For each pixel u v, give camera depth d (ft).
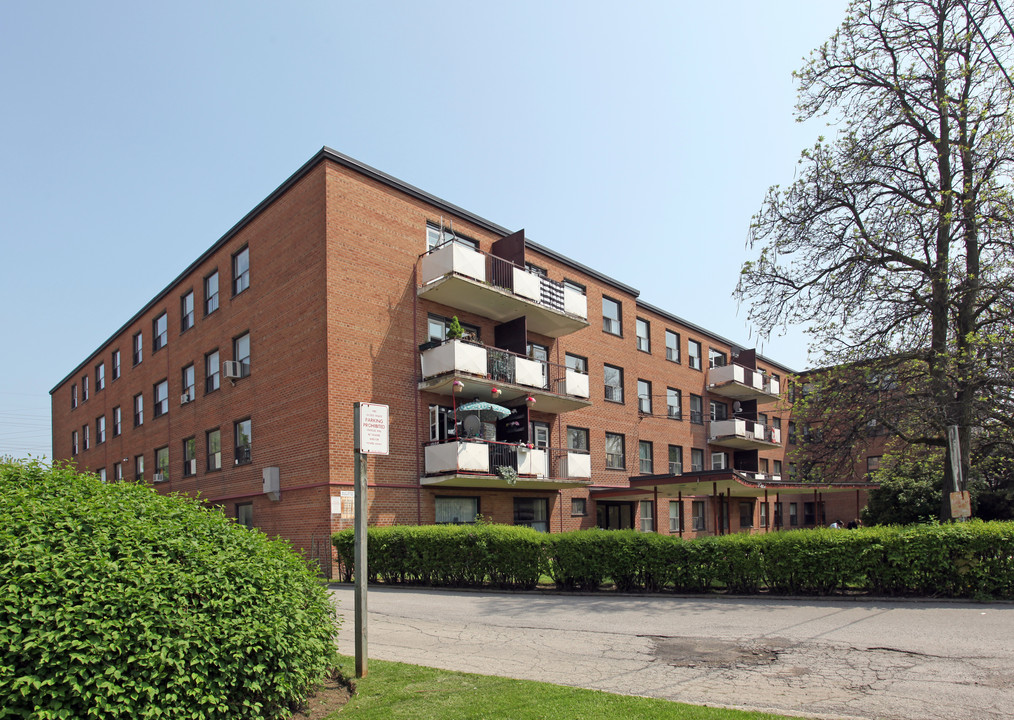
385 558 51.57
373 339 63.05
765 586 42.01
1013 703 19.02
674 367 111.75
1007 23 44.47
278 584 18.26
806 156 53.72
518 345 73.77
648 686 21.71
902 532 38.04
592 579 44.45
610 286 97.40
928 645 26.20
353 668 23.50
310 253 62.64
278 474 63.31
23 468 17.70
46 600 13.48
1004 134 45.75
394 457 62.59
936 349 47.85
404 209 67.92
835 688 20.97
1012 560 35.63
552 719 17.63
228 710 15.90
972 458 60.23
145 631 14.43
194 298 82.94
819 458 54.54
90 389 119.24
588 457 80.43
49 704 13.19
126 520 16.20
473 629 32.42
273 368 66.13
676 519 105.50
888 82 50.70
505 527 48.57
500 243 75.92
